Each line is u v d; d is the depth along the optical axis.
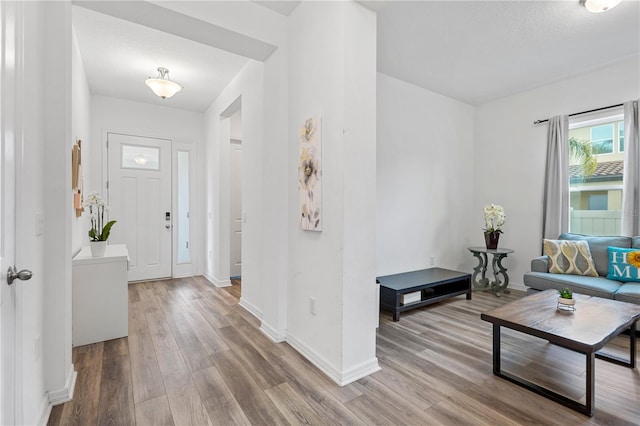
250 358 2.20
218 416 1.58
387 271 3.72
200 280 4.62
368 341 2.02
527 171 4.05
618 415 1.58
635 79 3.19
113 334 2.52
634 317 1.92
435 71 3.55
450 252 4.39
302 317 2.30
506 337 2.58
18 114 1.22
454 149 4.42
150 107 4.59
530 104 4.04
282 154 2.52
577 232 3.70
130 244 4.47
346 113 1.91
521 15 2.49
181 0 2.06
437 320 3.01
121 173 4.40
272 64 2.61
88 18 2.58
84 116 3.49
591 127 3.59
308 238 2.23
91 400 1.71
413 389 1.82
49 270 1.65
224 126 4.34
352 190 1.94
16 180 1.20
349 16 1.93
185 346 2.39
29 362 1.35
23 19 1.26
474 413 1.61
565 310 2.02
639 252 2.85
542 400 1.72
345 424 1.53
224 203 4.31
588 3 2.27
